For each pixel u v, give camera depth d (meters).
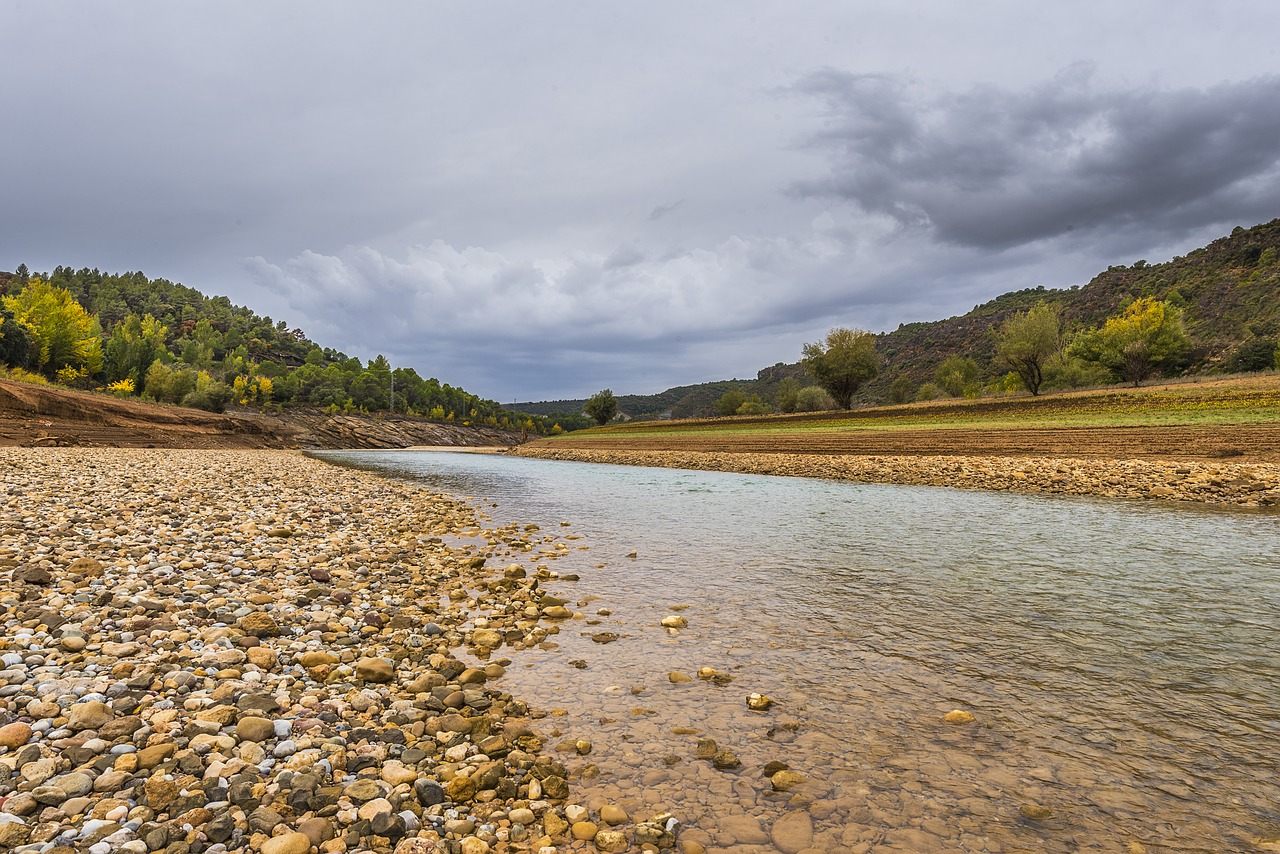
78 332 95.38
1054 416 50.72
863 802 4.55
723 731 5.69
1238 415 37.94
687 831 4.20
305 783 4.41
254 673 6.24
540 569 11.89
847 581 11.12
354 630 8.16
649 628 8.66
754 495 26.19
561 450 84.19
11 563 9.16
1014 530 16.23
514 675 7.01
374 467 53.59
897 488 27.91
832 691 6.55
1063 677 6.86
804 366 95.19
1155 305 78.69
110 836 3.69
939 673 7.01
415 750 5.08
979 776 4.91
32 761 4.34
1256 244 172.00
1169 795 4.62
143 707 5.37
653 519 19.17
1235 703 6.19
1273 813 4.38
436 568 12.09
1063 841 4.09
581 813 4.39
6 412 47.34
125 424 57.09
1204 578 11.07
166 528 13.16
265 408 173.00
